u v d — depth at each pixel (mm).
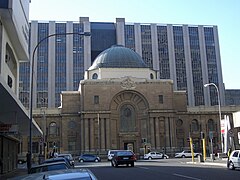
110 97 80188
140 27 122750
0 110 27453
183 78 122188
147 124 80750
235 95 138375
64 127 83125
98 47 121500
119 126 80875
